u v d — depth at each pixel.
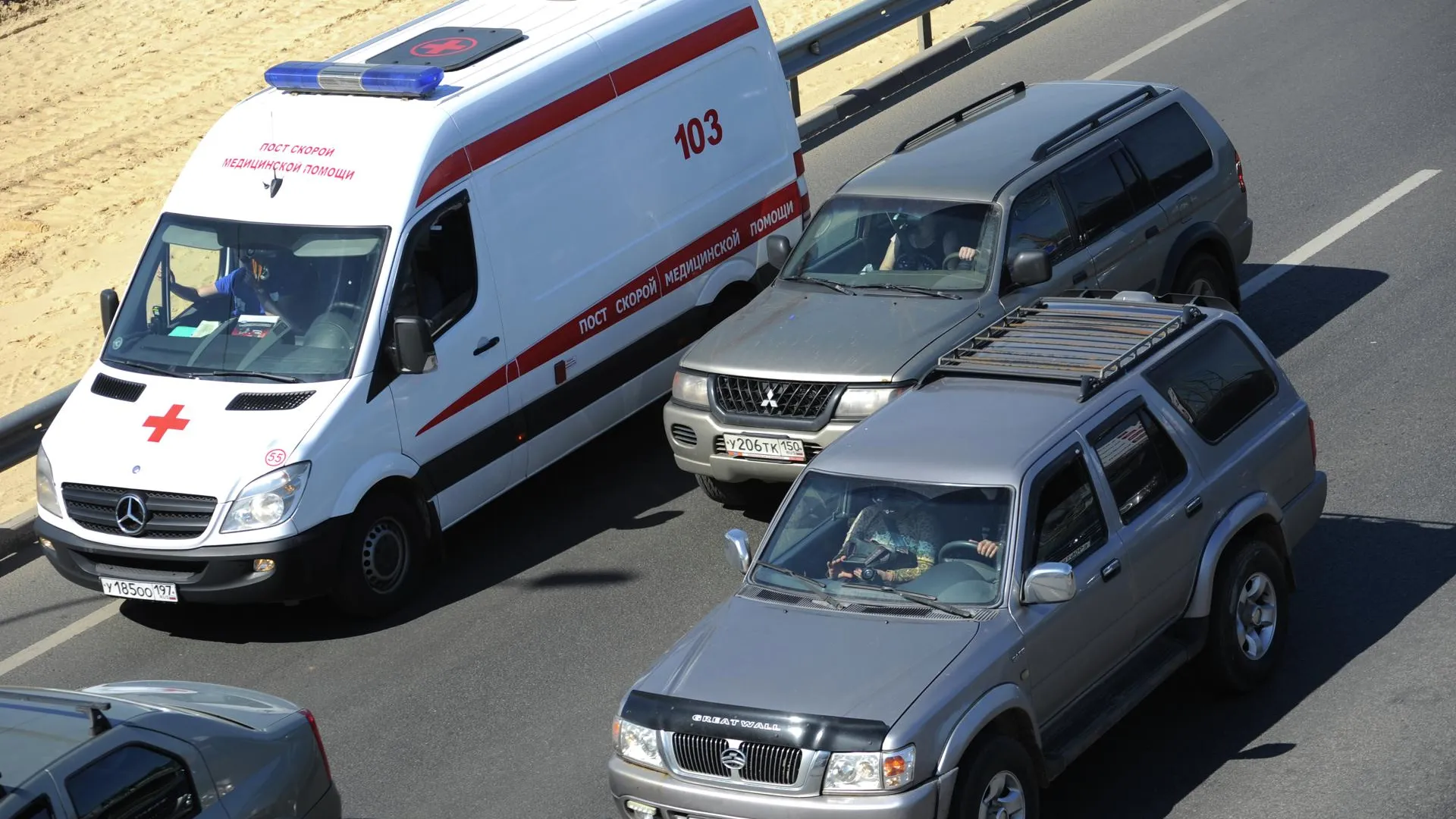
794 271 32.62
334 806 20.48
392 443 29.30
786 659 19.95
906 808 18.17
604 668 26.77
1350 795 20.55
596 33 33.56
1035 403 22.61
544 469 34.91
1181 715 23.23
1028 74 54.09
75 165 61.72
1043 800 21.75
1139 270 32.56
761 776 18.86
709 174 35.47
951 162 32.84
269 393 29.00
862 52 61.09
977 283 30.25
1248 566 22.89
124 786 18.14
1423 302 35.56
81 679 28.67
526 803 23.27
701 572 29.64
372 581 29.38
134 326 31.16
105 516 28.77
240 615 30.59
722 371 29.92
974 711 18.88
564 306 32.31
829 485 22.31
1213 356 24.03
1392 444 30.00
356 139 30.77
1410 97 47.91
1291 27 55.53
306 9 75.81
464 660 27.70
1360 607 25.19
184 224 31.38
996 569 20.42
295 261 30.14
